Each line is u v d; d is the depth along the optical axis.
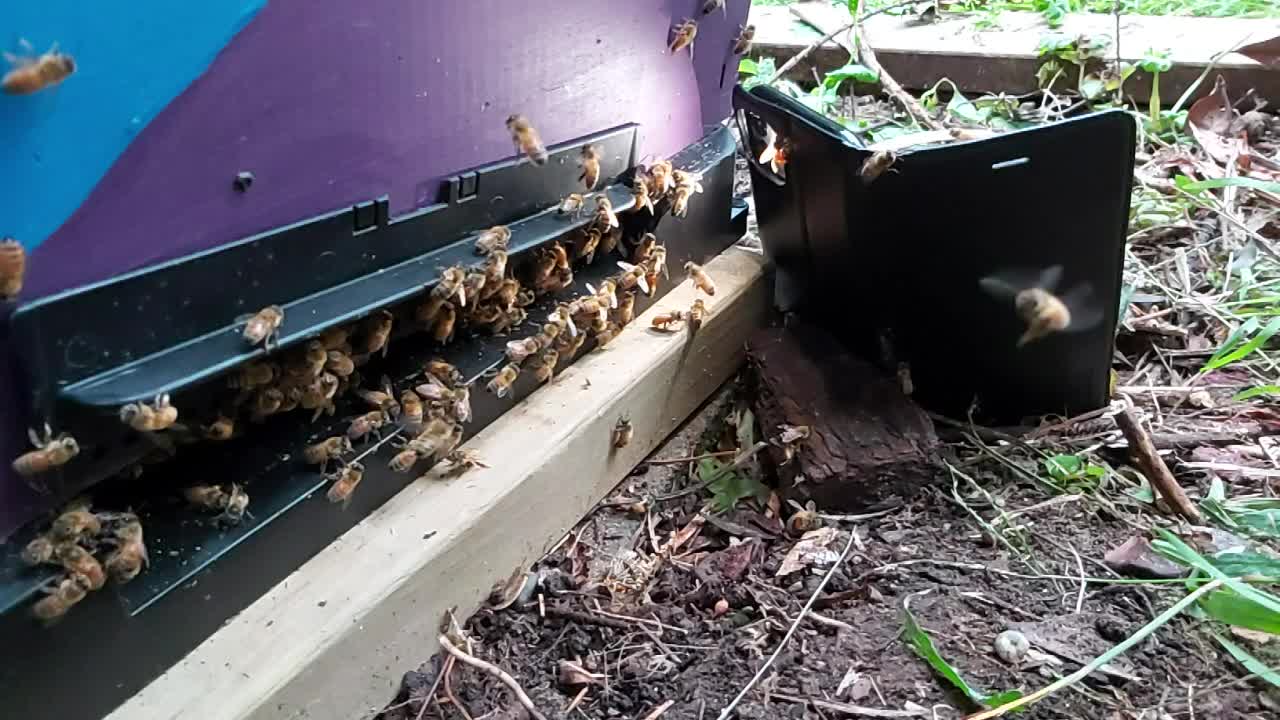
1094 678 0.26
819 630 0.29
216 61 0.21
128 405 0.19
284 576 0.26
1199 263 0.49
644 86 0.37
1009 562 0.31
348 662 0.25
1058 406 0.39
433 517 0.28
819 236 0.38
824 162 0.35
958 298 0.35
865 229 0.35
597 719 0.26
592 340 0.37
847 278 0.38
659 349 0.37
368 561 0.26
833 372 0.38
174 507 0.24
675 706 0.27
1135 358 0.44
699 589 0.31
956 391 0.39
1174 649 0.27
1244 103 0.67
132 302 0.20
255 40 0.21
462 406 0.29
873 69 0.70
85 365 0.20
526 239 0.31
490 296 0.31
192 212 0.21
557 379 0.35
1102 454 0.37
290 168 0.23
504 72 0.29
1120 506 0.34
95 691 0.21
